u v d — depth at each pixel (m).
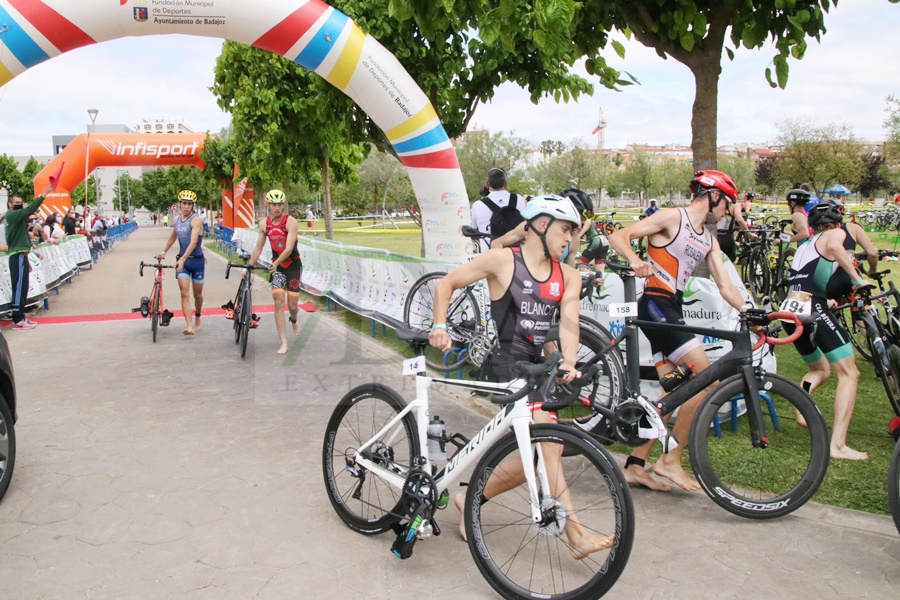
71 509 3.58
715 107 5.54
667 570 2.92
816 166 31.02
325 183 13.73
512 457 2.78
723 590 2.76
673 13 5.05
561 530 2.72
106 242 28.91
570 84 8.27
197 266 8.66
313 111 11.14
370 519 3.24
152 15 6.84
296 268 7.40
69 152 23.59
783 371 6.27
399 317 7.70
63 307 11.34
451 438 3.09
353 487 3.38
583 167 40.53
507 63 8.05
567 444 2.62
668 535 3.24
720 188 3.62
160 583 2.87
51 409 5.36
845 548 3.08
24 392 5.87
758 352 4.28
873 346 4.69
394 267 7.94
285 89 11.88
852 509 3.45
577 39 6.14
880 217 25.59
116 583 2.87
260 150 13.82
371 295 8.83
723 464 3.96
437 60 8.09
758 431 3.37
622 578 2.87
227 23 7.00
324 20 7.15
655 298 3.75
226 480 3.96
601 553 2.75
